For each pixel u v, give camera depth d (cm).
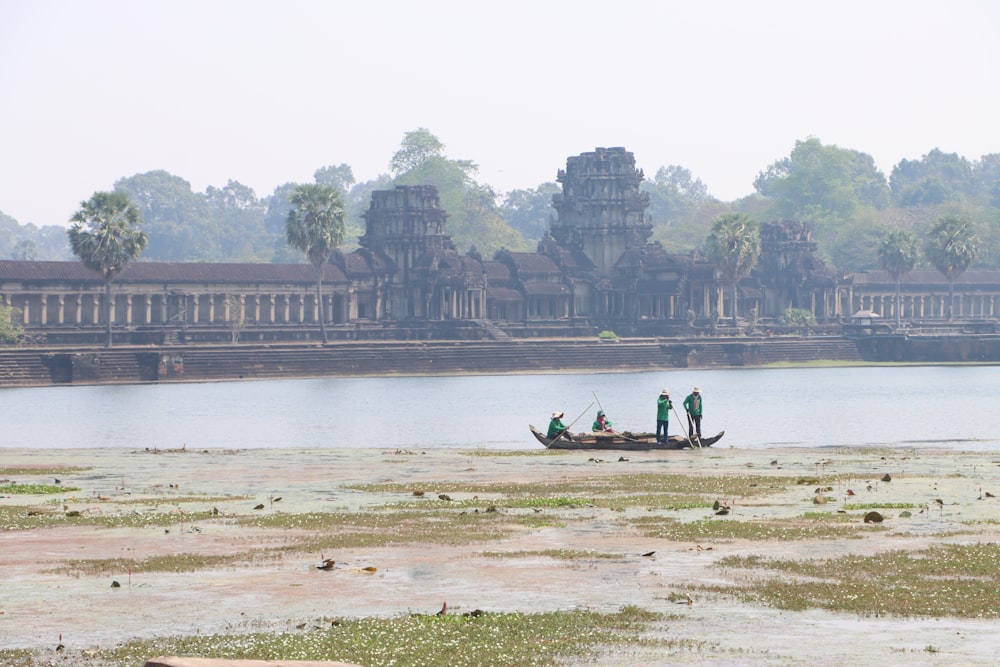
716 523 4481
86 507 5088
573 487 5766
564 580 3478
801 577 3475
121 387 19238
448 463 7262
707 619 3006
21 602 3228
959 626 2934
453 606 3170
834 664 2622
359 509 4991
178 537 4247
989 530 4269
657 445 8144
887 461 7231
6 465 7281
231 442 10031
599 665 2616
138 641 2812
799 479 5891
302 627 2947
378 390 18475
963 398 16088
